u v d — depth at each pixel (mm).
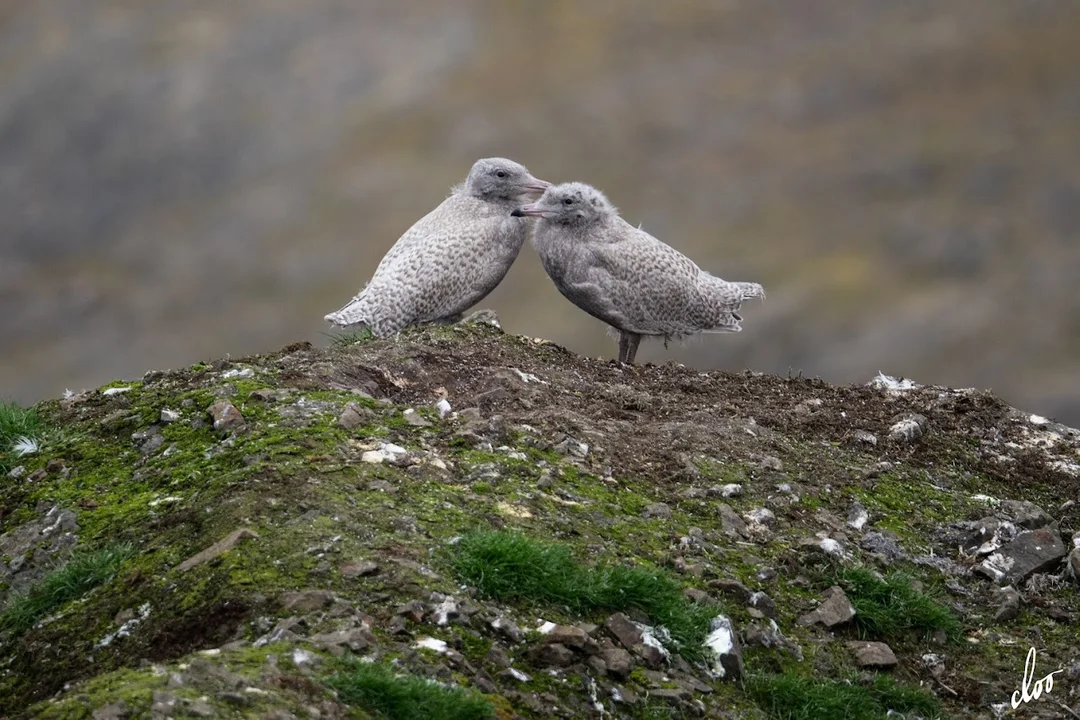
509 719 8766
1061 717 10531
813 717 9953
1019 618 11570
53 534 10977
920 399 14789
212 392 12438
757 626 10469
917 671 10820
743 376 14852
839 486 12617
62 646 9633
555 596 9891
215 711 7914
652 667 9727
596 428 12570
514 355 14141
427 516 10391
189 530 10281
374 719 8344
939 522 12453
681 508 11672
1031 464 13805
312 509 10211
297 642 8734
